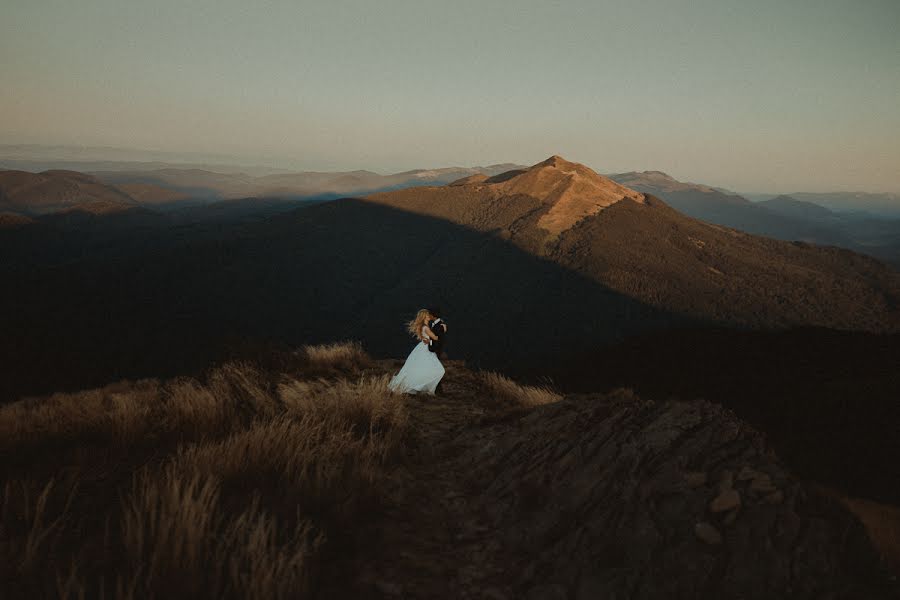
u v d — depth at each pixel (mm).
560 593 1942
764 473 2373
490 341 170875
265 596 1651
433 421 5707
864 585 1655
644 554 2008
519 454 3705
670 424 3123
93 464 3104
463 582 2150
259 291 193375
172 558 1771
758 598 1703
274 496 2652
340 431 4031
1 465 3059
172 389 5992
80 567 1823
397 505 3008
